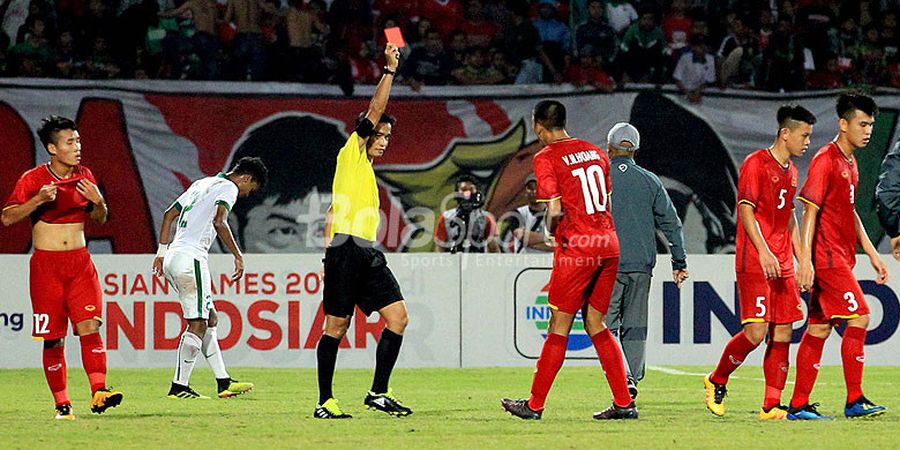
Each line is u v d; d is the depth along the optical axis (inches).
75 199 1142.3
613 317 1268.5
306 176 2453.2
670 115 2518.5
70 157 1136.2
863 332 1126.4
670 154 2513.5
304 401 1346.0
